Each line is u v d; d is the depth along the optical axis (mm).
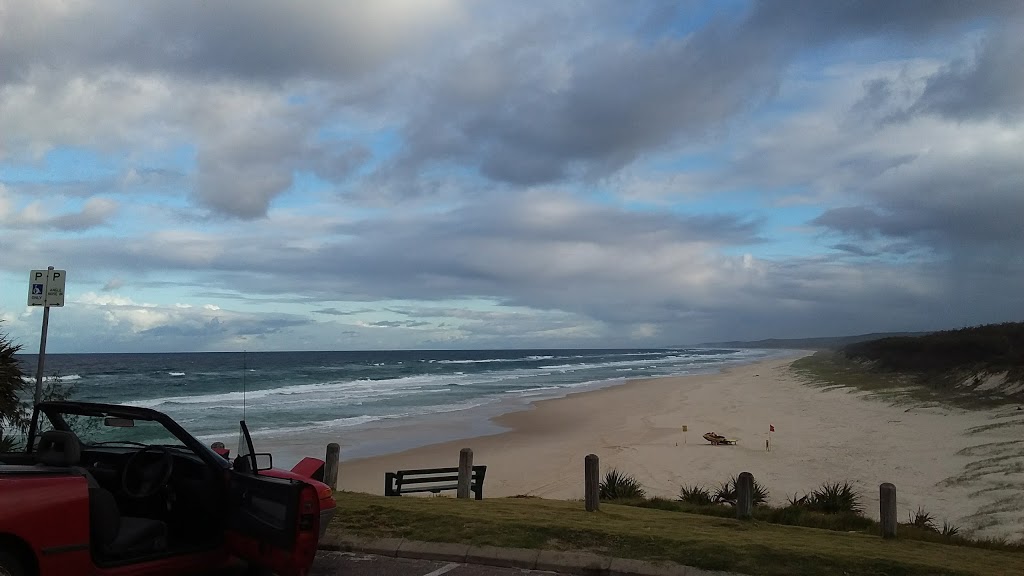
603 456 23828
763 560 6457
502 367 99938
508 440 28000
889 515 8875
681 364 110500
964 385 37250
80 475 4660
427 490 11680
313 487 5180
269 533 5168
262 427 30297
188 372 77812
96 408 5574
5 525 4055
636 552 6621
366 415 35844
